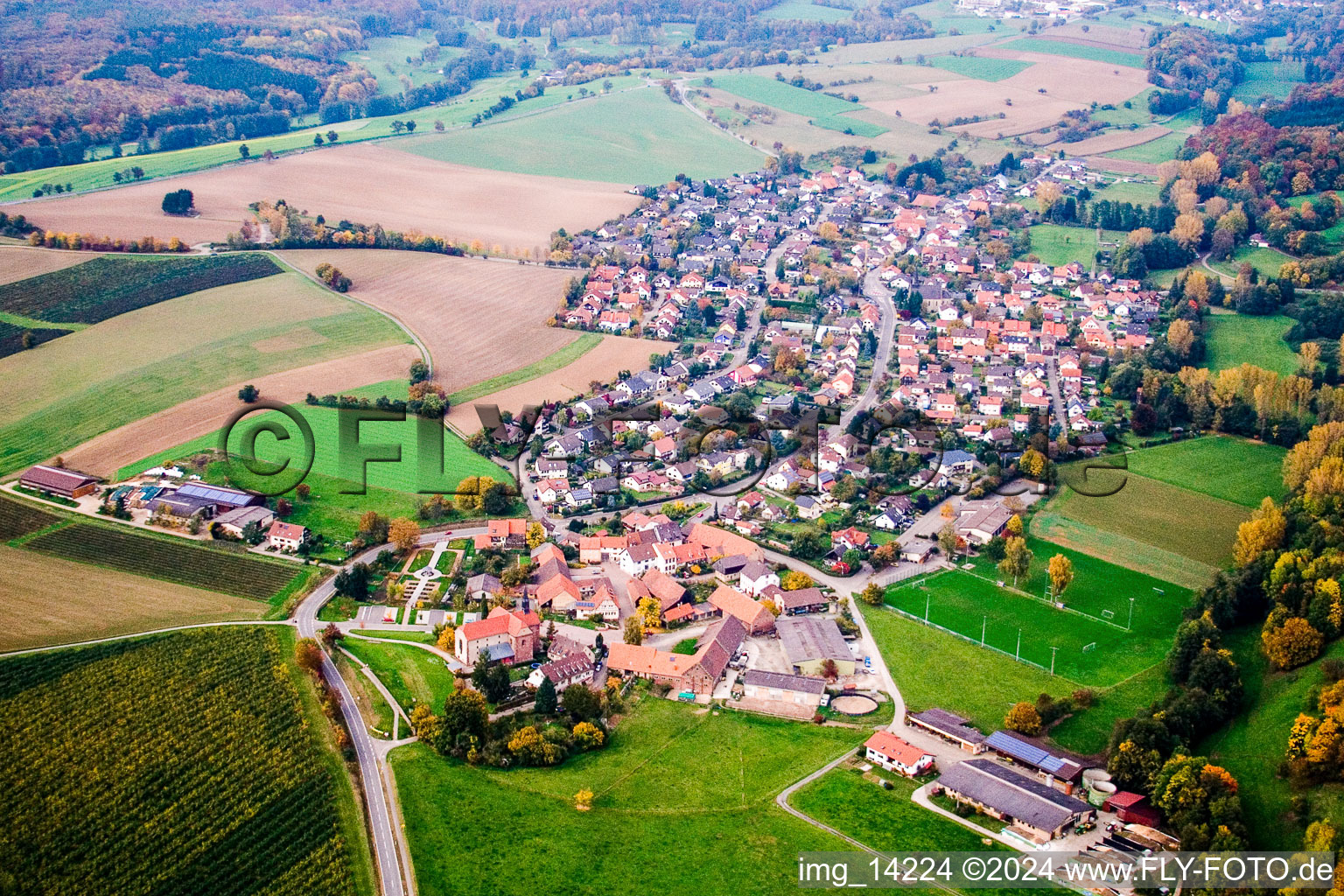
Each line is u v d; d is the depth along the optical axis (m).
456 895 180.25
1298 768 193.88
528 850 190.38
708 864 186.62
